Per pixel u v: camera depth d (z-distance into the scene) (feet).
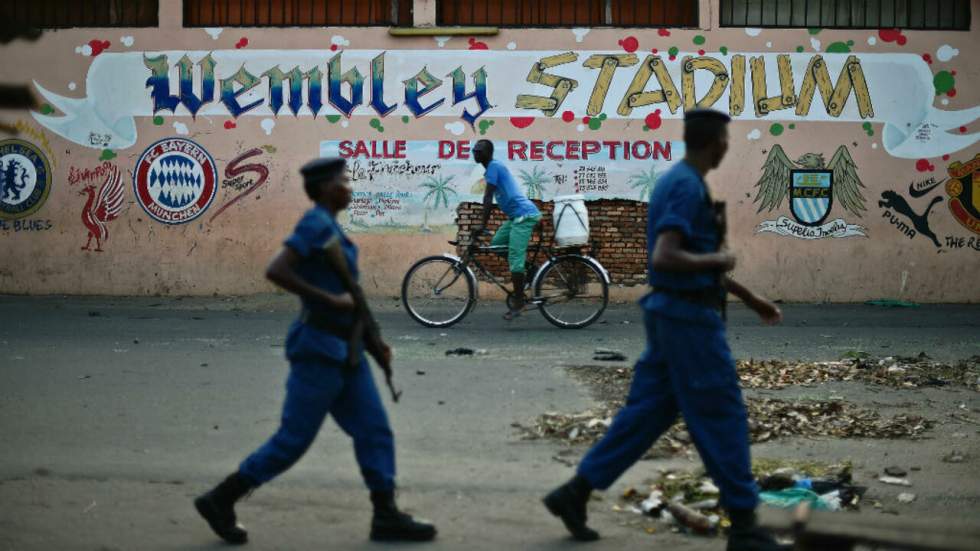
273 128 46.21
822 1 46.01
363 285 46.37
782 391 25.71
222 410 23.27
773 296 46.16
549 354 30.99
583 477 15.20
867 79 45.73
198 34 46.11
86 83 46.44
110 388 25.38
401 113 46.03
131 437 20.92
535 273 38.14
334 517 16.30
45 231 46.78
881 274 46.14
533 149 45.85
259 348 31.86
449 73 45.83
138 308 42.55
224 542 15.10
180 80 46.26
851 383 26.76
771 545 14.24
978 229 46.14
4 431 21.22
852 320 40.40
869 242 46.09
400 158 46.06
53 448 20.02
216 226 46.55
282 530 15.67
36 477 18.13
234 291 46.57
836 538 9.41
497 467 19.10
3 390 25.00
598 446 15.30
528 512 16.66
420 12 45.78
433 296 37.55
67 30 46.39
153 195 46.55
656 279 14.78
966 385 26.68
